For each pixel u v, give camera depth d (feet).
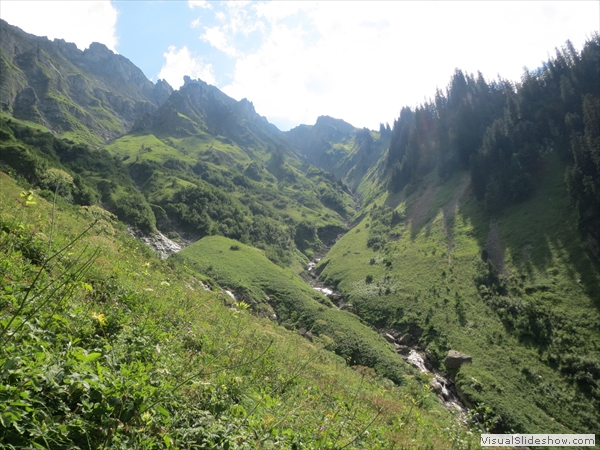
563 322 140.05
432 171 389.60
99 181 293.43
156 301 30.40
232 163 621.72
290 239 354.33
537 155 259.39
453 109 437.17
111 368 13.35
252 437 14.03
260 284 197.67
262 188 507.71
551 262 174.40
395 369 122.31
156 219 292.61
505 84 367.66
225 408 15.99
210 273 195.93
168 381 15.15
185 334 25.70
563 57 315.37
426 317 171.63
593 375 116.88
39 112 623.36
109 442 10.16
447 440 30.27
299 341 60.18
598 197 173.78
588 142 200.85
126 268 35.50
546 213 209.05
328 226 419.13
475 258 210.38
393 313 184.65
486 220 244.63
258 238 320.09
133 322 22.07
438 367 140.05
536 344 136.77
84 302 20.67
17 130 307.37
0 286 15.67
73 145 343.87
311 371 39.09
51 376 10.33
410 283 211.00
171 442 10.82
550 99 290.56
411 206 348.79
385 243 296.92
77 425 9.82
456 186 321.11
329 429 19.19
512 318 151.53
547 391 117.60
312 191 559.79
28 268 20.15
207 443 12.58
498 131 289.74
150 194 341.41
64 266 19.85
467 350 143.02
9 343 11.09
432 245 252.42
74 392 11.18
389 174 512.22
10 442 8.74
